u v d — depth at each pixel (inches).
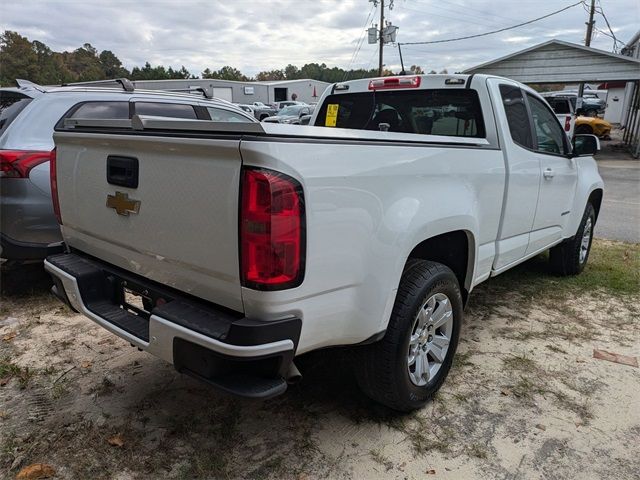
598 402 114.2
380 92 156.9
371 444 98.7
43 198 160.4
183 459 93.7
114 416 106.3
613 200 405.1
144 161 84.4
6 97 184.5
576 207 184.5
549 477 91.0
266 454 95.3
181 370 79.0
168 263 85.4
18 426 102.8
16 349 135.5
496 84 137.1
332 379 121.3
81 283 98.7
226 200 72.6
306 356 131.0
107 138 90.0
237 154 70.2
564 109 682.2
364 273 85.5
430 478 90.1
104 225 97.3
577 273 203.2
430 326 108.0
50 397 113.2
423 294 98.6
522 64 727.7
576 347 140.6
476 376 124.0
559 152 172.1
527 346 140.6
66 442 98.0
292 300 74.9
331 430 102.7
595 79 687.1
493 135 130.7
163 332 78.7
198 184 76.1
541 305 171.5
